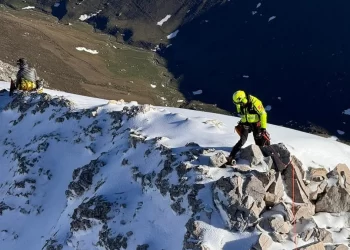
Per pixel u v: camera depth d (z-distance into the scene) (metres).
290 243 10.48
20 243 14.67
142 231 11.57
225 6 151.88
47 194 15.89
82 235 12.65
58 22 159.25
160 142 13.71
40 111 19.86
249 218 10.45
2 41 104.88
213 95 112.62
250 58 126.06
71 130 17.83
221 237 10.27
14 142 19.33
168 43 146.62
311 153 14.41
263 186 11.10
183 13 157.12
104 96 96.69
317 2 132.25
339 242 11.20
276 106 103.75
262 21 138.38
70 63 109.81
